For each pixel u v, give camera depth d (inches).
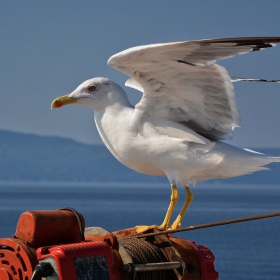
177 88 407.8
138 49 378.9
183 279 327.3
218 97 411.2
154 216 4773.6
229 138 426.3
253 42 377.1
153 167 414.0
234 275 2129.7
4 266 285.7
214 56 387.9
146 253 326.0
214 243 3097.9
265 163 415.5
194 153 404.2
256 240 3243.1
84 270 272.4
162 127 411.2
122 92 424.2
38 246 285.7
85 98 421.7
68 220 293.0
